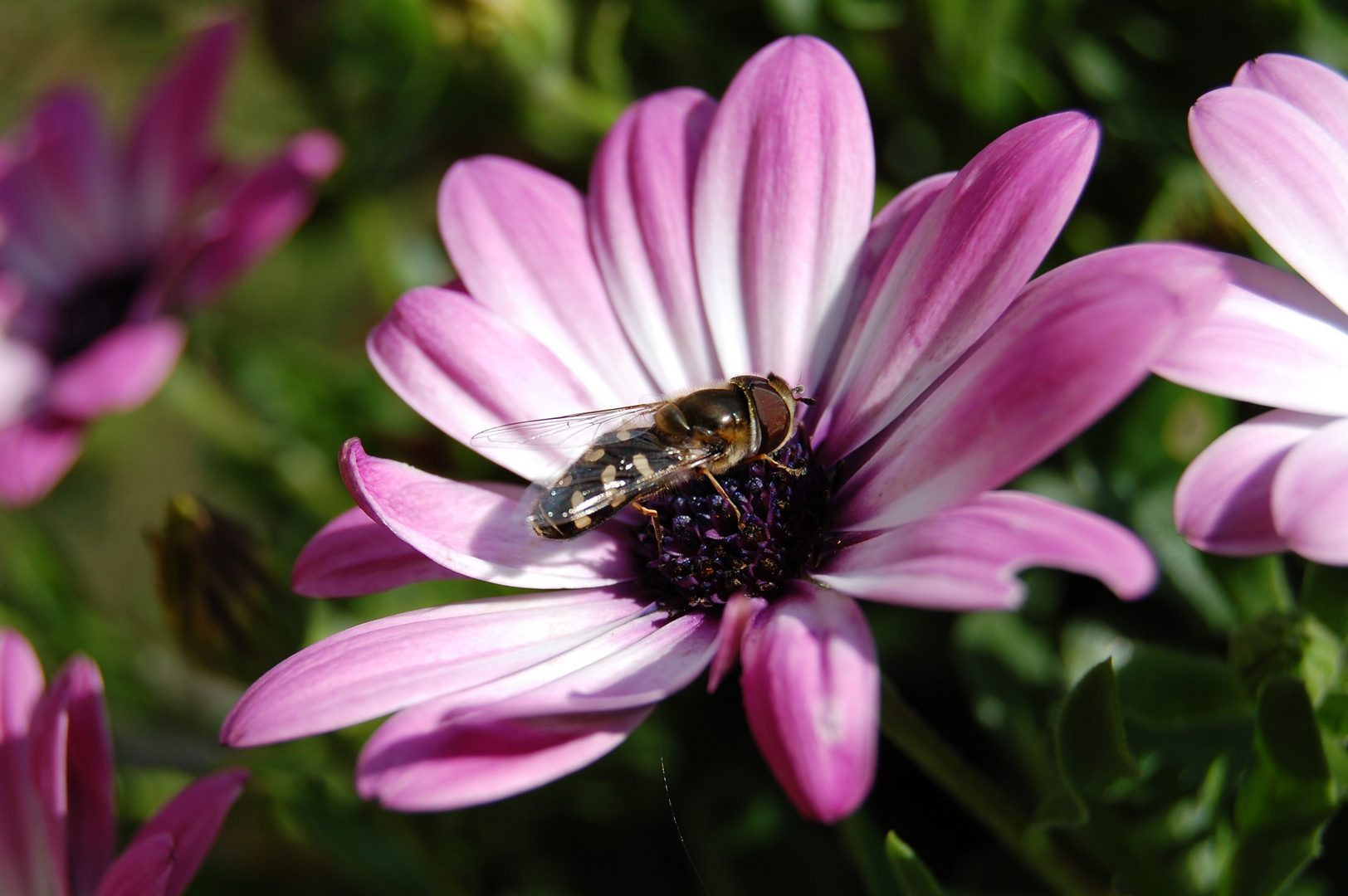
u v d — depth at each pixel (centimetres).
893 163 17
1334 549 13
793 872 16
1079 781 14
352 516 14
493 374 15
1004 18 17
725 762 17
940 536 13
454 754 13
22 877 15
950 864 17
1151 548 16
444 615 14
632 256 15
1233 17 17
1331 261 14
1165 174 16
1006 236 14
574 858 17
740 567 14
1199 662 15
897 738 14
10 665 15
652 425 15
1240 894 14
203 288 17
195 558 16
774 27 17
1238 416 16
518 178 15
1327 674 14
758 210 15
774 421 14
